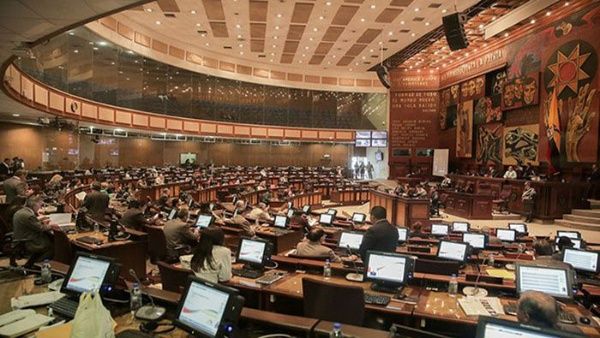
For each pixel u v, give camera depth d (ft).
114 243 21.86
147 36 65.21
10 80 31.58
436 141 84.99
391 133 86.69
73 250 21.24
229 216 36.11
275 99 93.61
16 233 21.52
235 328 8.89
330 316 12.66
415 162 85.40
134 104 66.08
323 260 18.45
